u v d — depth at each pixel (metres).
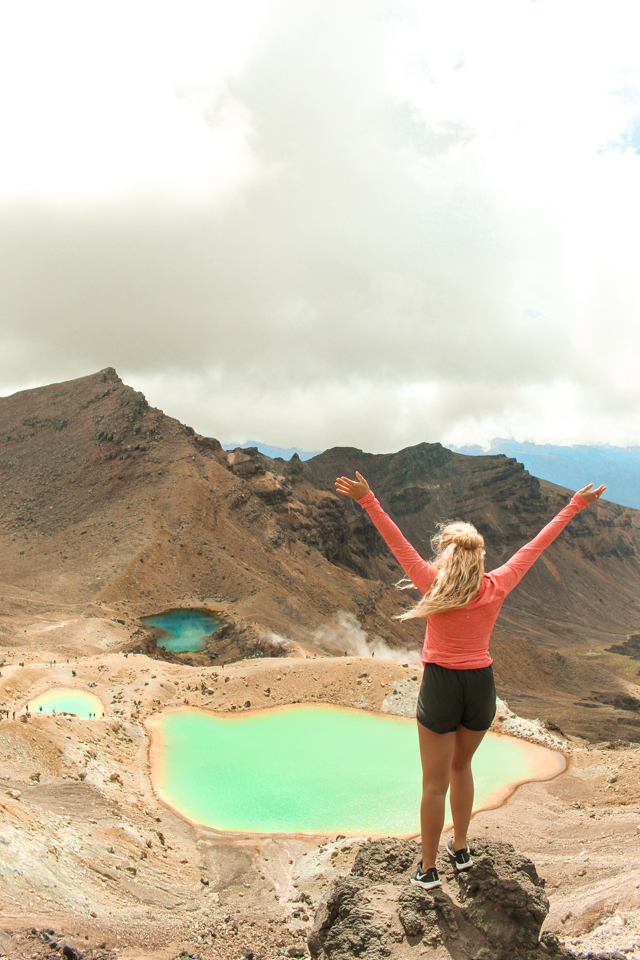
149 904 26.05
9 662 90.50
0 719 44.50
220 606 183.38
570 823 42.12
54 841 27.69
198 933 20.98
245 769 50.50
